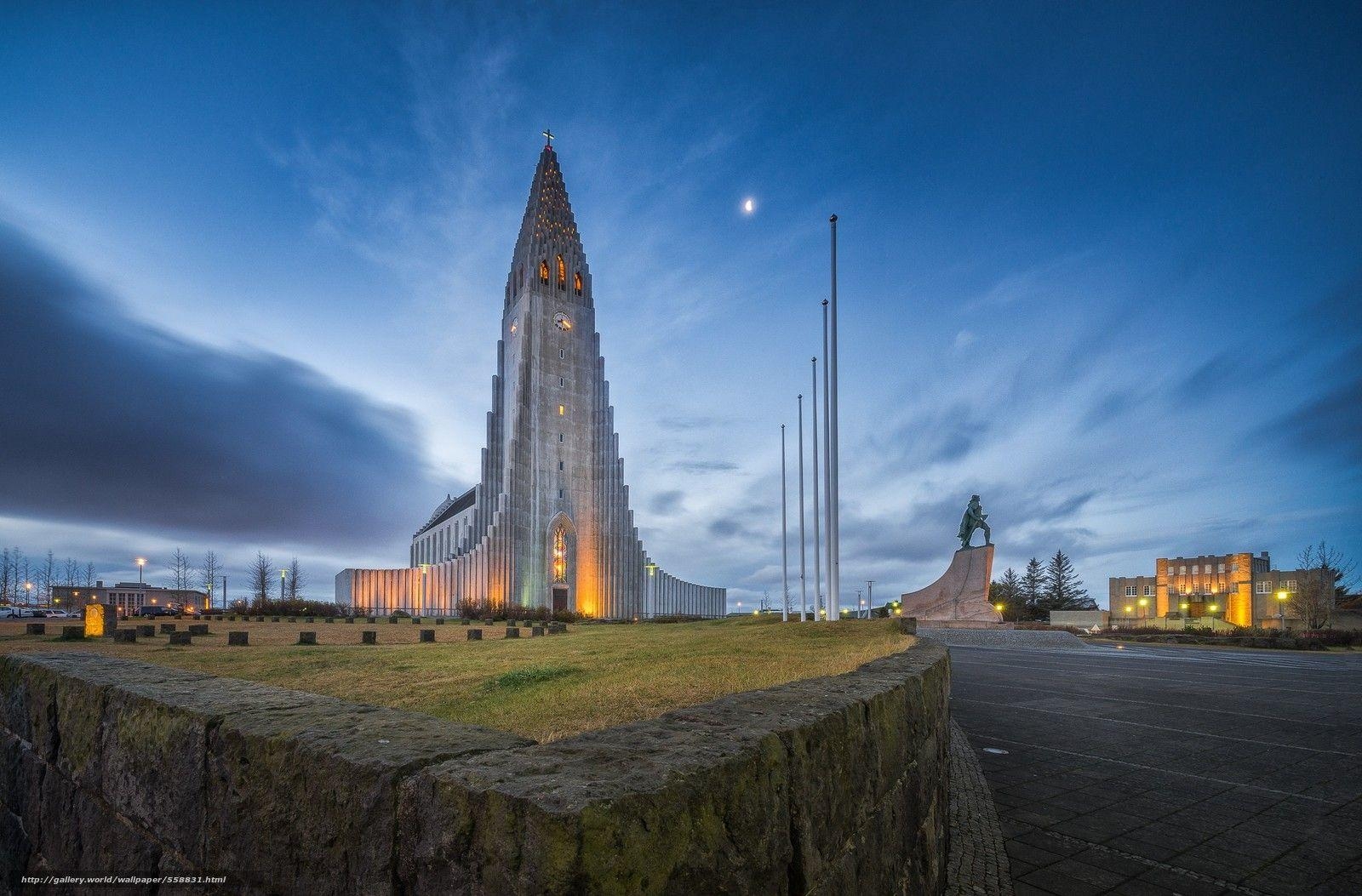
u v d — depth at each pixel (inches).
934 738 234.4
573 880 65.3
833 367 1243.2
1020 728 532.1
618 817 70.3
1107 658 1258.6
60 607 3454.7
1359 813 322.7
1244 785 371.6
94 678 169.6
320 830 94.7
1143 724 552.4
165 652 677.3
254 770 107.4
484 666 454.9
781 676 316.8
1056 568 3993.6
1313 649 1674.5
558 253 4239.7
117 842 145.4
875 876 139.6
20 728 205.2
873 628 707.4
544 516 3850.9
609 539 4005.9
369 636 979.9
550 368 4042.8
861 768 136.6
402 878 82.4
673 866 76.0
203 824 118.4
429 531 5002.5
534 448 3887.8
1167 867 258.8
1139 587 3818.9
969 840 284.4
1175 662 1182.9
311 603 2578.7
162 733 132.0
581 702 286.4
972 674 942.4
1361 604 2864.2
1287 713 612.1
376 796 86.7
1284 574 3139.8
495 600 3284.9
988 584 1860.2
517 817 70.3
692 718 116.0
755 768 93.7
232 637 872.3
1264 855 271.3
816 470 1550.2
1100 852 273.4
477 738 102.5
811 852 106.6
